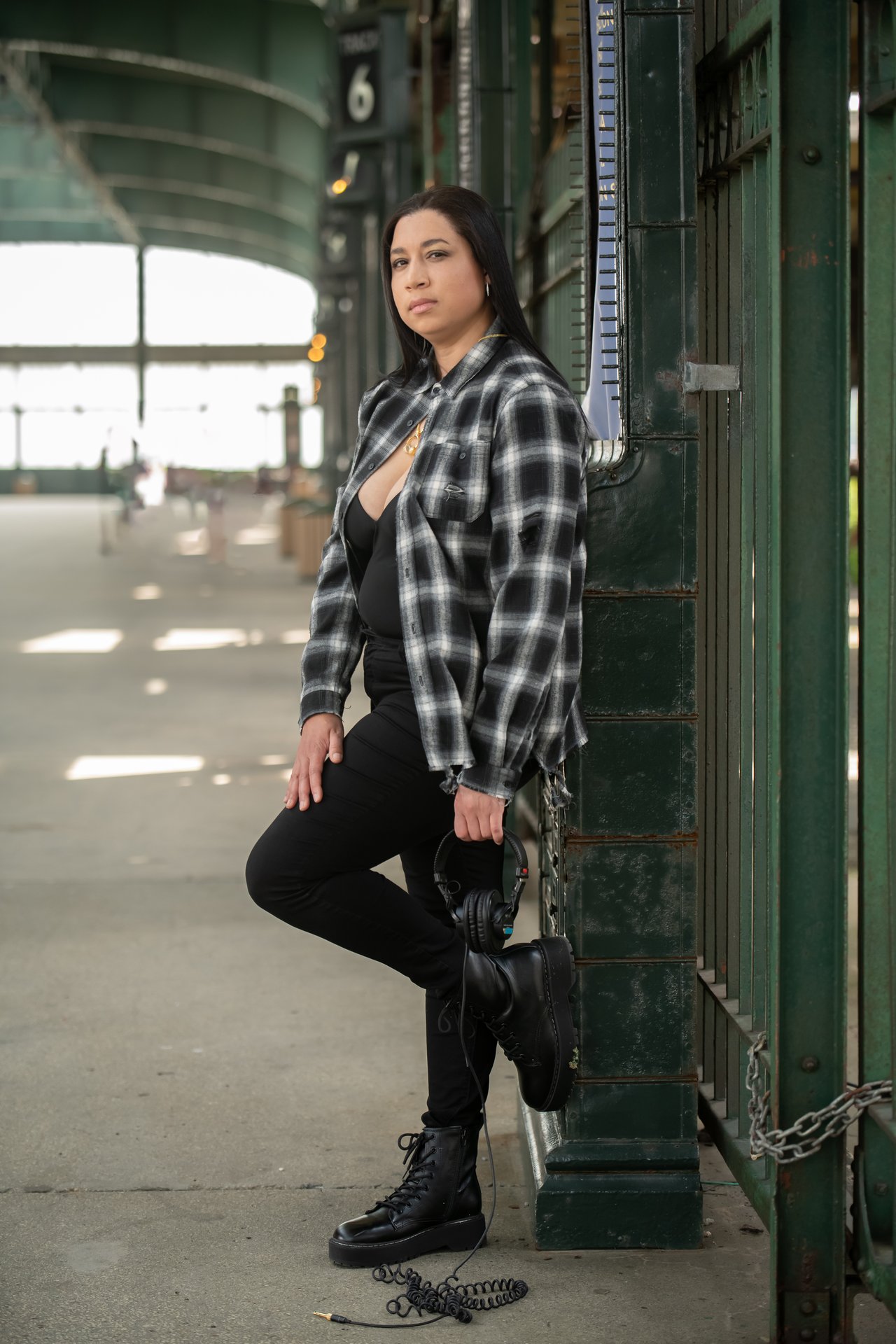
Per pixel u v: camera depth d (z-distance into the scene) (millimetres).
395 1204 2594
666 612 2580
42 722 8461
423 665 2350
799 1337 2234
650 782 2600
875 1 2068
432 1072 2627
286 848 2449
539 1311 2393
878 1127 2139
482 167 5184
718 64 2566
